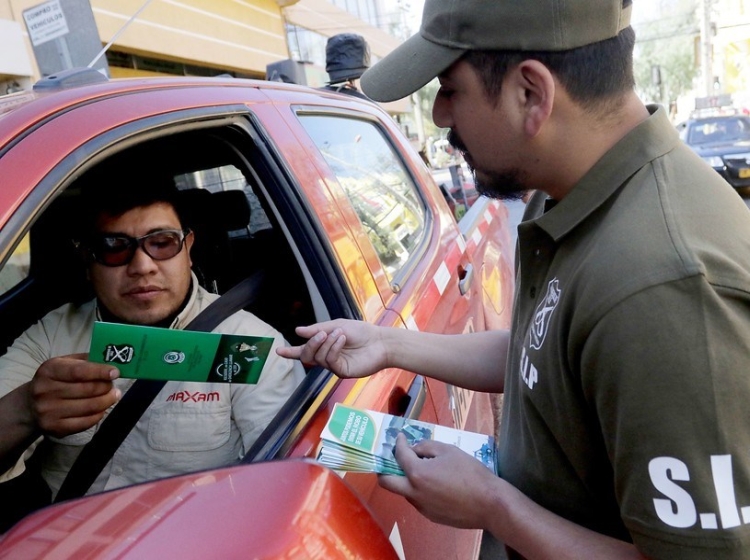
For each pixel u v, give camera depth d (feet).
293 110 5.52
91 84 3.85
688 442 2.29
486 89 2.97
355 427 3.75
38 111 3.29
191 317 4.75
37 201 2.94
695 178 2.66
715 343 2.28
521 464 3.27
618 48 2.81
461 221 10.27
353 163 6.57
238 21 36.58
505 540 3.06
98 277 4.44
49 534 2.39
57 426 3.49
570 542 2.81
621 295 2.39
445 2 3.03
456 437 3.90
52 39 7.39
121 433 4.21
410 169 8.41
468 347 4.57
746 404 2.29
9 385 4.63
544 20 2.73
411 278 6.26
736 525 2.28
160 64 29.63
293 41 45.42
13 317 5.22
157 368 3.42
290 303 5.48
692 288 2.30
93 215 4.25
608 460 2.81
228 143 4.66
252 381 3.63
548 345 2.83
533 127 2.87
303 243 4.77
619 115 2.87
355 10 76.74
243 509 2.57
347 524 2.79
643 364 2.32
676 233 2.42
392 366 4.43
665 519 2.35
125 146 3.49
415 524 4.56
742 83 89.81
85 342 4.81
